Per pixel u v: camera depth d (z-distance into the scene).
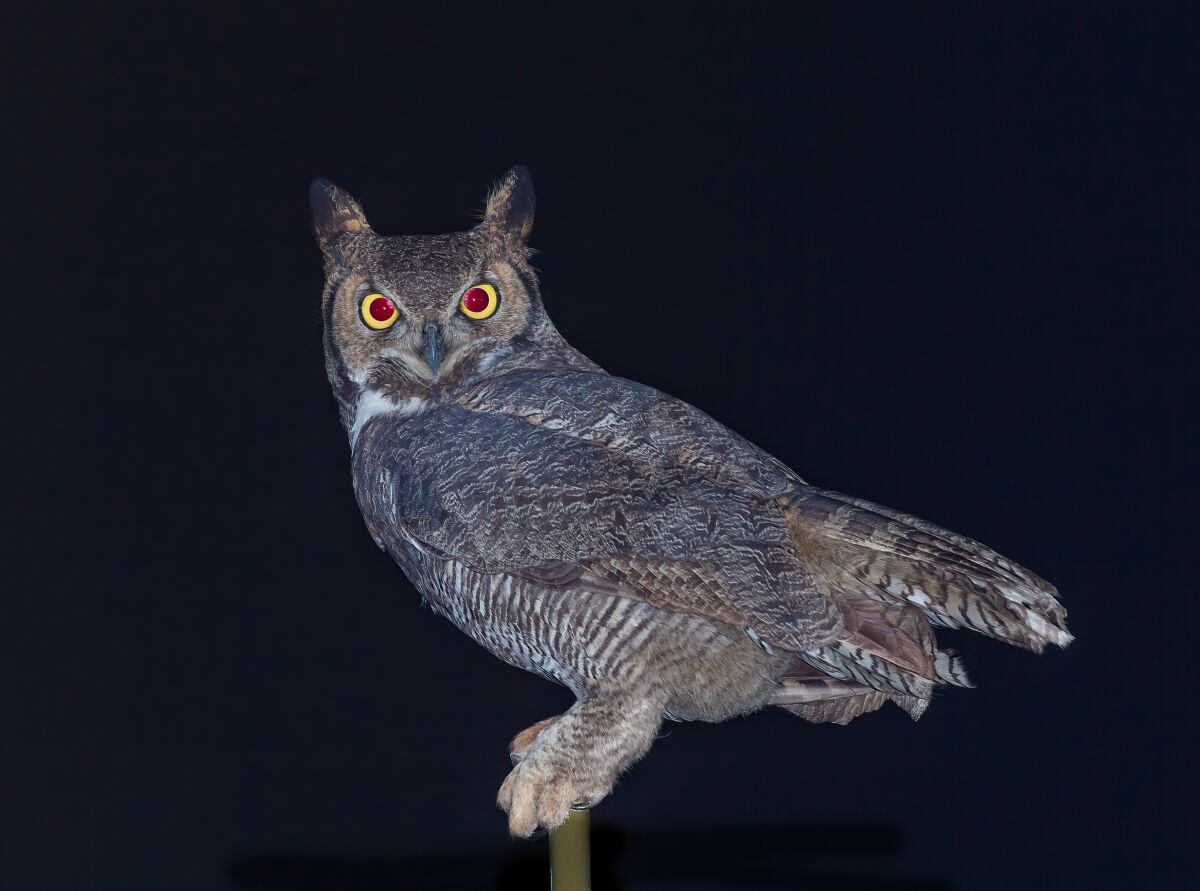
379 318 8.71
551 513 7.98
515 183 8.99
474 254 8.77
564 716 8.18
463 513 8.09
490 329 8.78
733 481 8.16
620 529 7.93
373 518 8.74
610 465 8.09
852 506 7.96
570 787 8.07
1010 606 7.73
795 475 8.45
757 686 8.23
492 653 8.66
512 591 8.12
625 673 8.05
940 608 7.89
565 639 8.08
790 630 7.84
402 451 8.45
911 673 7.83
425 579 8.59
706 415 8.48
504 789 8.26
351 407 9.01
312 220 9.12
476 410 8.49
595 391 8.41
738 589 7.85
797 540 8.05
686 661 8.05
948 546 7.72
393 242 8.85
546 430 8.25
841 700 8.89
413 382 8.77
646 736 8.12
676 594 7.89
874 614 8.02
